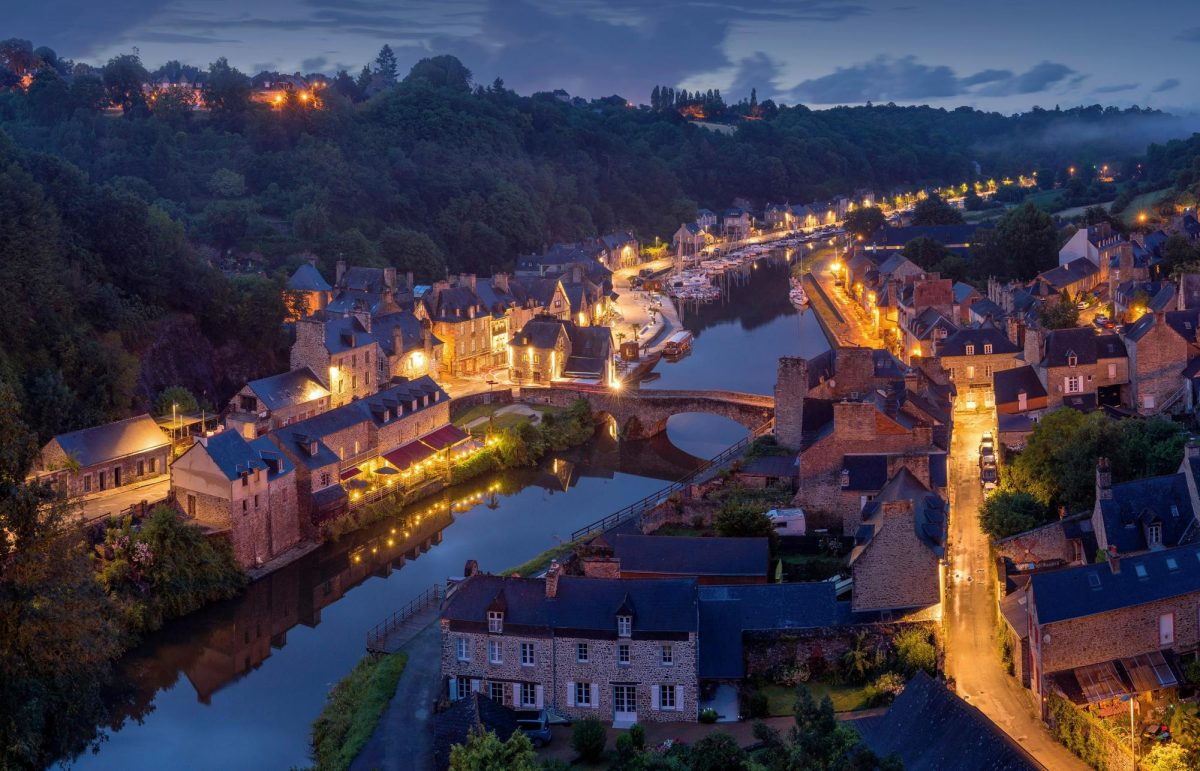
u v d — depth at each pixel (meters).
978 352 173.62
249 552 133.38
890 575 99.50
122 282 190.12
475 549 140.00
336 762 91.19
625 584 96.50
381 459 156.75
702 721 93.25
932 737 74.00
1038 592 87.56
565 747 90.25
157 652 118.44
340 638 120.00
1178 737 78.62
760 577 111.81
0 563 95.00
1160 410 147.62
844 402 127.62
